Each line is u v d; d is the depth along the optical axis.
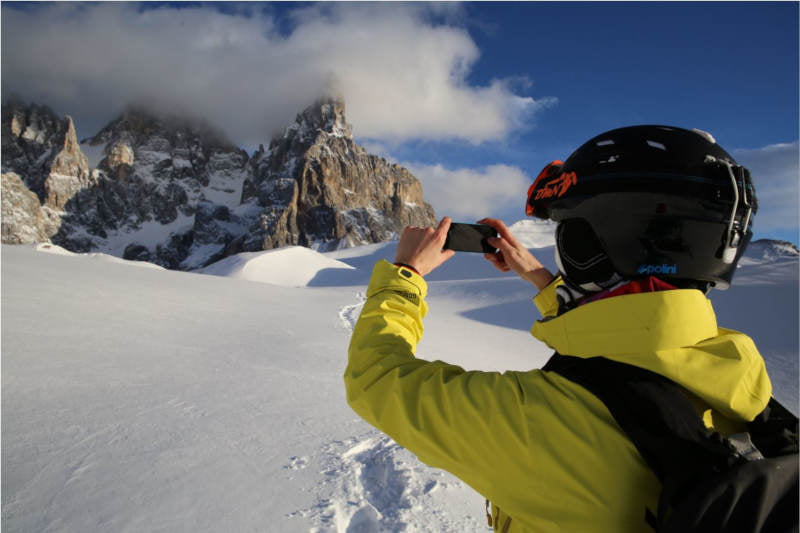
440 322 23.83
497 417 0.73
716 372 0.72
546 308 1.16
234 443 4.08
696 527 0.58
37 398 4.86
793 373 14.38
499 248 1.13
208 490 3.18
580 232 0.85
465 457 0.75
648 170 0.75
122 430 4.20
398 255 1.08
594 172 0.80
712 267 0.78
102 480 3.25
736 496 0.59
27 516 2.78
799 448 0.79
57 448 3.71
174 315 14.35
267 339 11.91
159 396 5.39
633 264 0.78
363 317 0.99
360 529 2.90
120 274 26.02
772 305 21.89
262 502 3.05
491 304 31.91
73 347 7.55
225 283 35.31
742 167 0.80
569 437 0.69
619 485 0.66
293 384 6.65
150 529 2.71
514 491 0.73
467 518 2.96
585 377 0.73
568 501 0.69
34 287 14.09
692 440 0.64
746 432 0.80
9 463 3.39
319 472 3.54
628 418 0.67
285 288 40.53
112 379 5.95
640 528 0.66
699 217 0.75
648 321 0.72
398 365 0.86
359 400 0.89
